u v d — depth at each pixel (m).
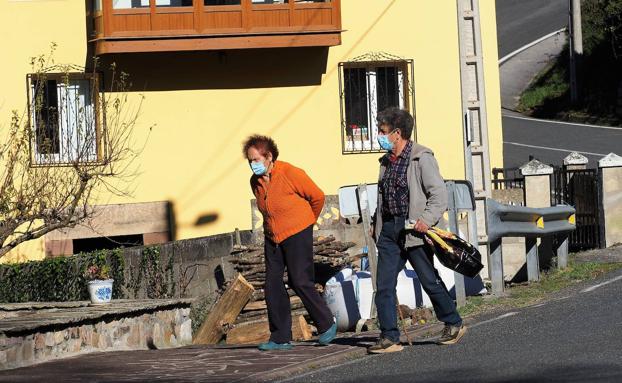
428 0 54.28
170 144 52.72
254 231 45.19
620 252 46.78
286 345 29.16
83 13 51.62
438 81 54.56
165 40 50.81
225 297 38.91
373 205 34.78
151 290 43.22
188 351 30.17
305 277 28.80
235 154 53.19
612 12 128.62
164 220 52.50
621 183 49.91
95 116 50.81
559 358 23.98
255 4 51.69
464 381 22.27
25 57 51.28
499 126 55.88
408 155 26.88
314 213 29.00
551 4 162.75
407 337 27.91
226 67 53.16
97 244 52.31
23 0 51.22
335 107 53.94
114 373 25.94
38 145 44.94
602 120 119.56
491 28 55.56
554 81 132.62
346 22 53.84
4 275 39.25
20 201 36.91
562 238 43.31
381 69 54.88
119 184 51.91
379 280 27.22
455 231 34.62
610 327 27.62
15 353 27.52
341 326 35.81
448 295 27.44
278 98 53.59
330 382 23.55
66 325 29.94
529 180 47.84
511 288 39.03
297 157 53.75
